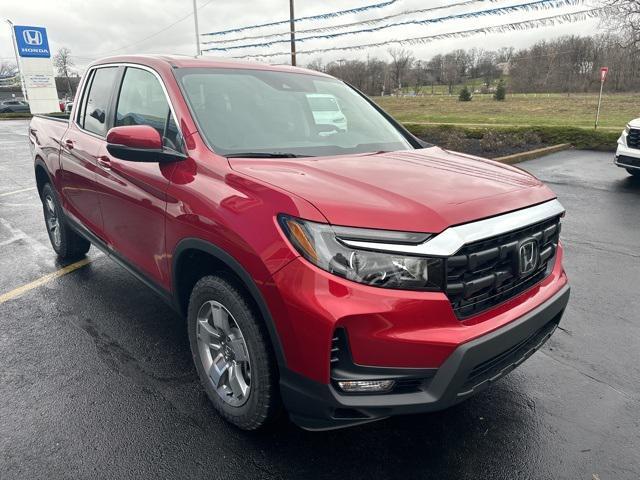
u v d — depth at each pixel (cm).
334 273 204
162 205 285
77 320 384
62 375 312
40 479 230
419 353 205
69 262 511
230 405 260
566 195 853
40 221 675
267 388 236
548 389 308
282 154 285
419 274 205
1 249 553
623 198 832
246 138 296
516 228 228
